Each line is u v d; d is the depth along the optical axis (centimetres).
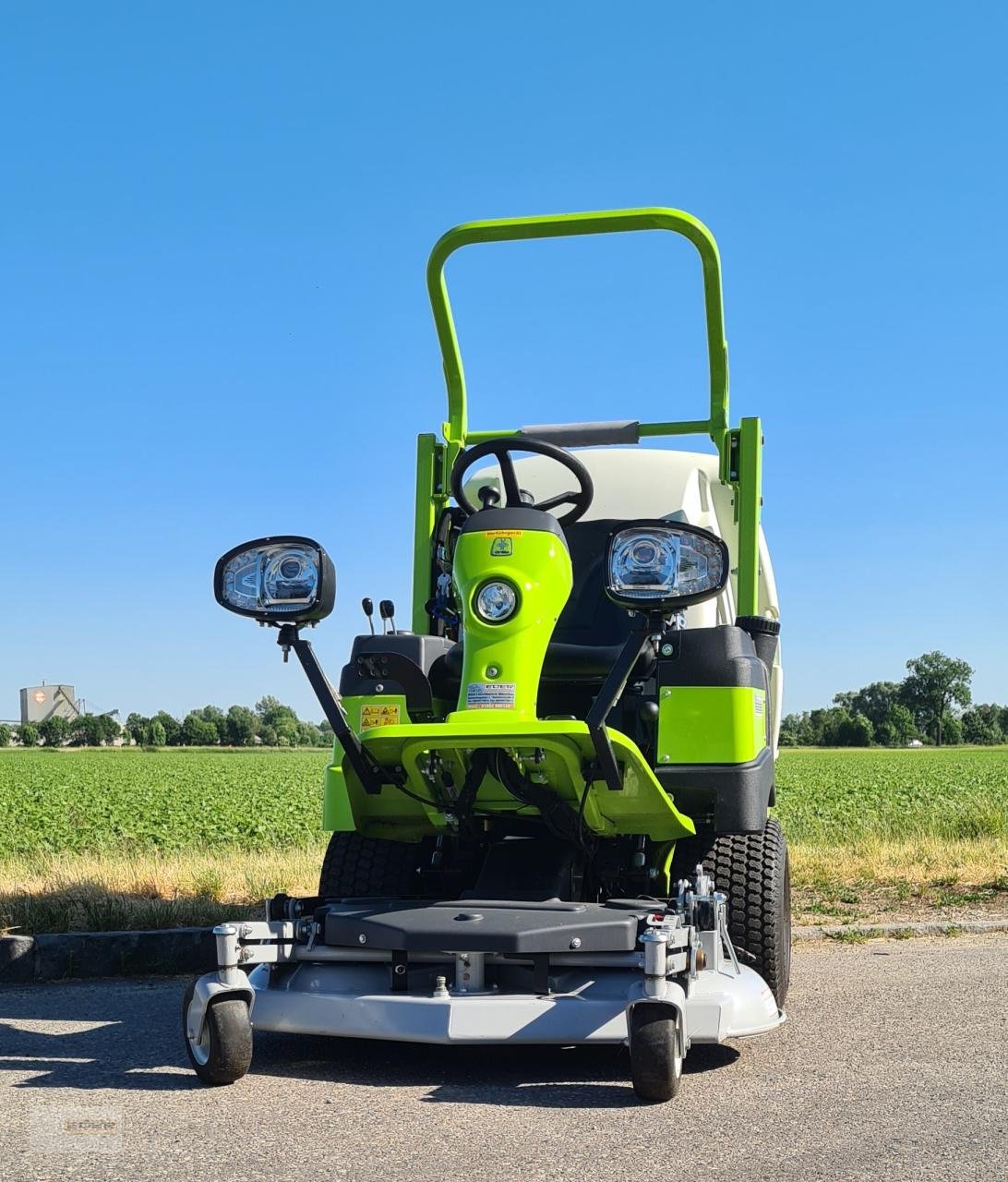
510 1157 352
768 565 764
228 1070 432
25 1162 348
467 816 505
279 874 914
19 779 4519
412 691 511
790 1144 363
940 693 15875
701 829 545
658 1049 400
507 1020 425
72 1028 548
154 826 2239
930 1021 537
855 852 1075
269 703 16638
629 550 450
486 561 495
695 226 619
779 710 812
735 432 643
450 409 677
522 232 636
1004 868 984
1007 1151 355
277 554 500
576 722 454
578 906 466
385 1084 440
